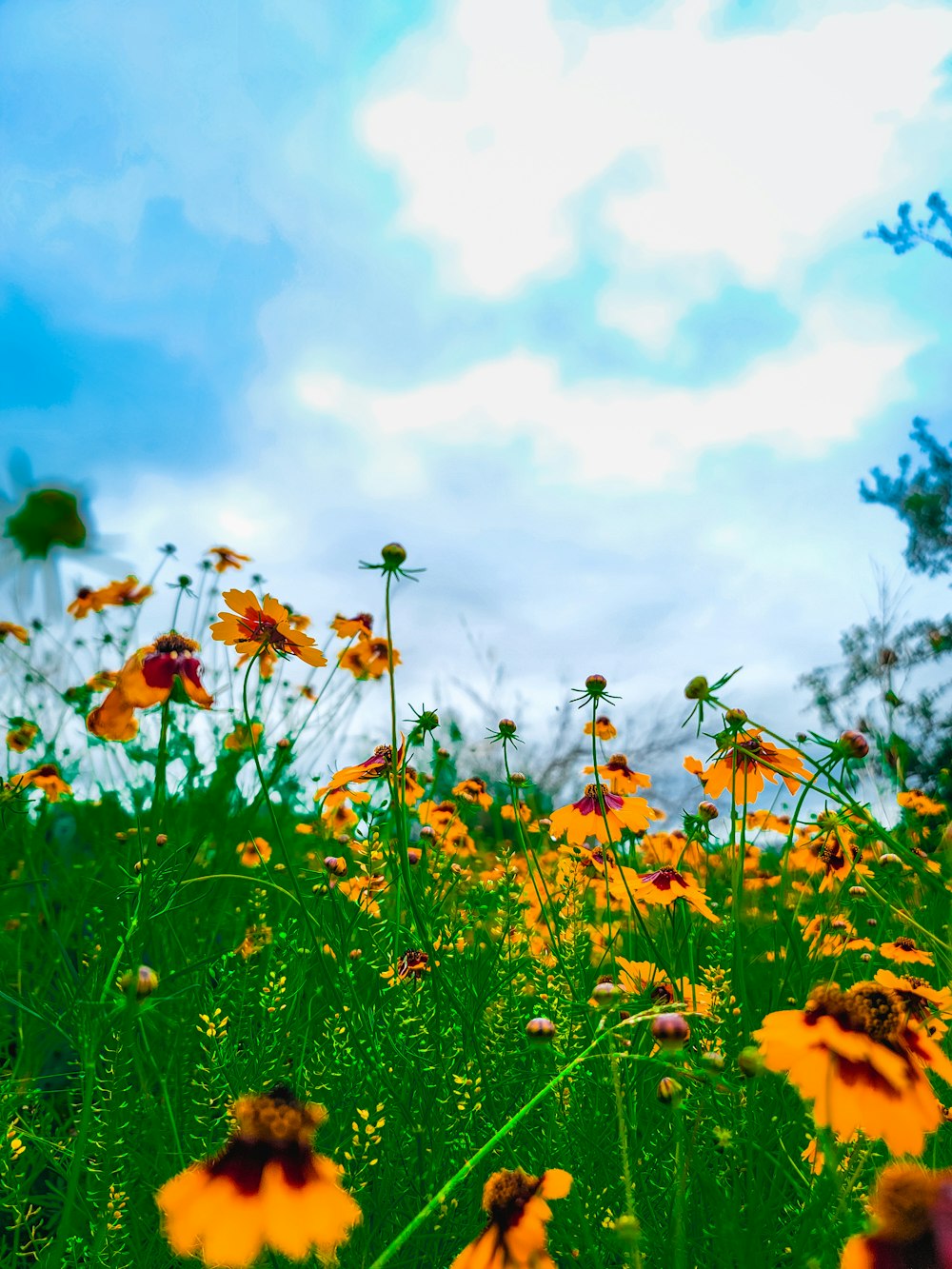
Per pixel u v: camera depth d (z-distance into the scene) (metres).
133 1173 0.25
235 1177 0.16
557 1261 0.21
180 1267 0.23
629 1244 0.17
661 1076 0.25
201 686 0.30
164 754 0.27
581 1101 0.24
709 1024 0.25
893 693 0.46
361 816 0.34
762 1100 0.24
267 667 0.53
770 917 0.37
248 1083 0.25
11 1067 0.30
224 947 0.32
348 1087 0.25
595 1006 0.25
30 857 0.43
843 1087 0.16
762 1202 0.22
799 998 0.30
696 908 0.30
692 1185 0.22
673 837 0.45
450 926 0.32
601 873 0.36
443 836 0.41
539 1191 0.18
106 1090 0.24
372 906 0.34
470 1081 0.25
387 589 0.28
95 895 0.40
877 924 0.36
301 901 0.28
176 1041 0.28
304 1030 0.30
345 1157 0.23
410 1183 0.24
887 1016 0.17
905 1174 0.15
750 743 0.32
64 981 0.30
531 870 0.36
